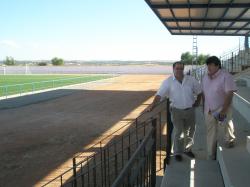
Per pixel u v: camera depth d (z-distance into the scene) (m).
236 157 5.67
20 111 20.17
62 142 12.05
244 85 15.88
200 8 16.30
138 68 79.69
